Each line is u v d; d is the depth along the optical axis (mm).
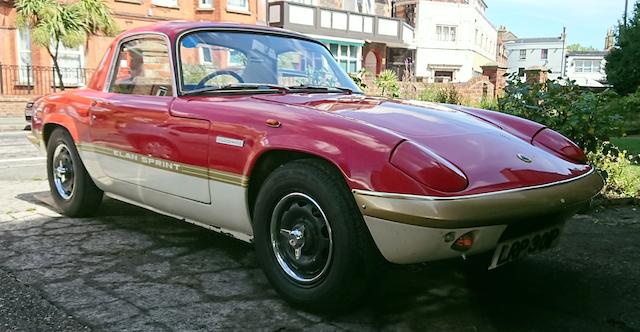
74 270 3373
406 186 2377
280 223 2871
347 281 2596
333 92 3859
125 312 2785
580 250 3910
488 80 19250
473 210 2361
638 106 13094
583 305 2971
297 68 4004
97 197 4445
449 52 43219
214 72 3648
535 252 2826
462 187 2420
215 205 3182
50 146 4609
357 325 2684
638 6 25641
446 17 42562
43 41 16828
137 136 3600
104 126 3900
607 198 5312
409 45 36812
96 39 20688
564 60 68812
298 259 2783
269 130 2844
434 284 3232
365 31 32594
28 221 4461
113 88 4113
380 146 2496
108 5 20156
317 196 2633
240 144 2947
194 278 3266
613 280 3338
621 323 2758
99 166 4047
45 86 19719
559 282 3303
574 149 3188
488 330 2660
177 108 3352
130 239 4000
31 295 2980
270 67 3857
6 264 3465
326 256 2695
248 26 4062
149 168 3555
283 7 27703
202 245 3881
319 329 2631
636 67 23750
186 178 3291
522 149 2932
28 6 16688
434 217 2316
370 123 2785
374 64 34781
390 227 2412
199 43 3717
